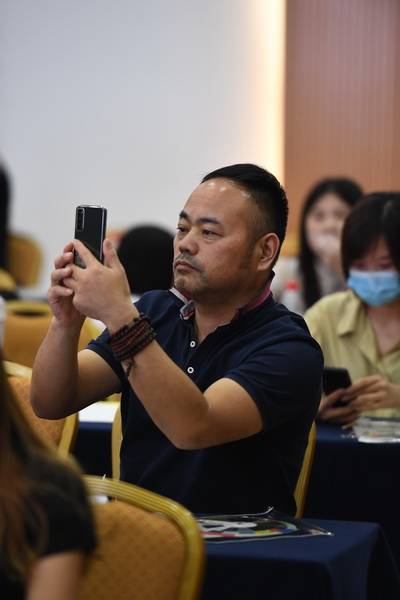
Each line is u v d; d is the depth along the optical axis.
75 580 3.19
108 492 4.25
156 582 4.11
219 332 5.46
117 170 19.19
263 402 5.18
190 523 4.14
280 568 4.40
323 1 17.98
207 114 18.86
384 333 7.86
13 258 16.00
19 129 19.33
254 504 5.39
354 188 10.84
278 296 11.77
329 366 7.89
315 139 18.09
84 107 19.19
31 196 19.34
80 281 4.96
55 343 5.37
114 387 5.67
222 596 4.46
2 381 3.33
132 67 19.02
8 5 19.19
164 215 19.12
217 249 5.32
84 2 19.03
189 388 4.93
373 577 5.12
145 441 5.51
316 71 18.06
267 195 5.42
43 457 3.31
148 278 8.77
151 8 18.91
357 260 7.61
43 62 19.20
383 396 7.23
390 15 17.69
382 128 17.83
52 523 3.18
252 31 18.61
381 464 6.68
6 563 3.14
